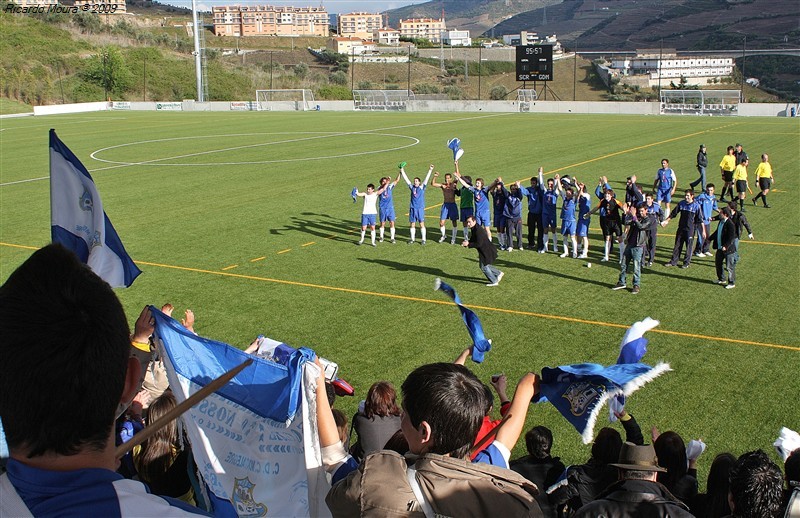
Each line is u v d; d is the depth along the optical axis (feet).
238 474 14.64
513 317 55.31
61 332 5.94
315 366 13.82
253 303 59.62
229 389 14.74
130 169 132.16
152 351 16.46
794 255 71.97
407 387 10.56
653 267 68.80
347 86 426.10
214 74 374.02
